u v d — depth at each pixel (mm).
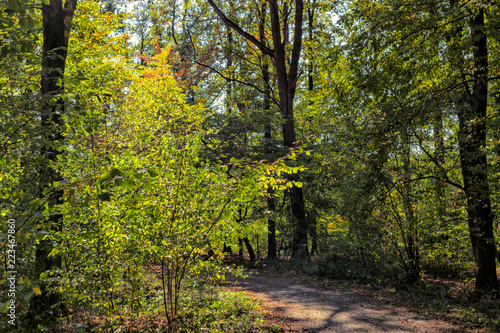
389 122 10570
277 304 10281
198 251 5668
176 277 6039
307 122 23875
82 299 5383
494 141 11391
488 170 10500
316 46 20344
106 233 5371
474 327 8758
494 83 12602
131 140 7180
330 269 15844
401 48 11117
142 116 9930
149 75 16781
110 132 7238
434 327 8633
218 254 6105
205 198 5805
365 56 11961
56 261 6098
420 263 14492
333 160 11938
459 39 11062
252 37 20031
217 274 6055
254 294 11547
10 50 3230
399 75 11797
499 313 9781
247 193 5672
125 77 15414
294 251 19250
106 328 5668
